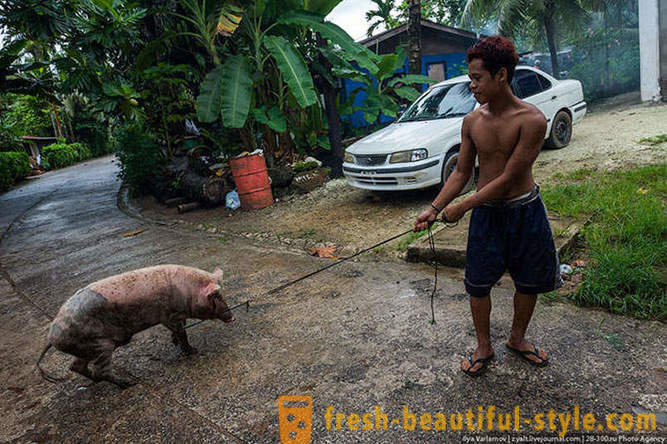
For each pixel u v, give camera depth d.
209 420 2.48
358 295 3.85
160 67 8.73
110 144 40.47
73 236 8.49
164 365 3.13
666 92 11.41
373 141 6.67
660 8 11.15
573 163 6.83
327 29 8.25
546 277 2.29
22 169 24.72
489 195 2.14
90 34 9.23
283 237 6.04
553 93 7.71
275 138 9.78
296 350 3.10
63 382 3.14
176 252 6.19
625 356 2.53
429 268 4.26
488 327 2.52
